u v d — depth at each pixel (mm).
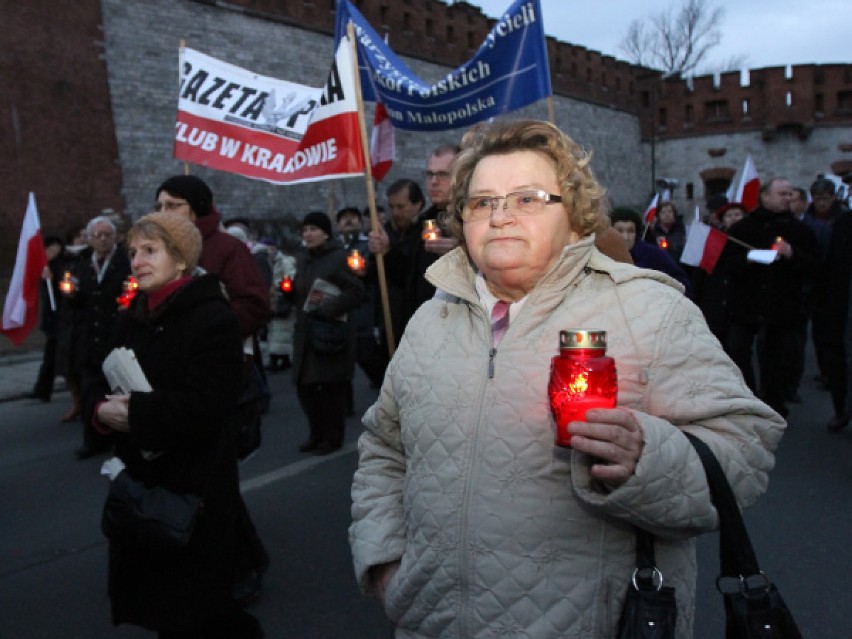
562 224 1625
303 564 3943
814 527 4207
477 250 1638
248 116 5566
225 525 2617
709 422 1469
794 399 7281
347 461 5844
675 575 1527
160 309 2600
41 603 3641
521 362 1546
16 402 9180
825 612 3268
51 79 15148
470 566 1531
